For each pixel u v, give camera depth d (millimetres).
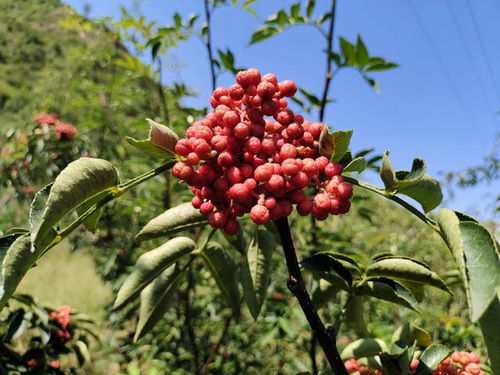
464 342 3574
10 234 1375
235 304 2283
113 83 4906
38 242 1352
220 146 1524
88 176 1449
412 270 1765
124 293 1890
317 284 2244
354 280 1918
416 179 1442
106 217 6285
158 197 5258
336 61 3432
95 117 6098
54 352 3424
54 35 51438
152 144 1626
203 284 5574
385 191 1589
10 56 46688
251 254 2008
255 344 4980
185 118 4309
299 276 1598
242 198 1483
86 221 1676
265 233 2047
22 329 2877
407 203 1547
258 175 1485
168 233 1928
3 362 2979
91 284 11438
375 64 3307
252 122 1644
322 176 1669
